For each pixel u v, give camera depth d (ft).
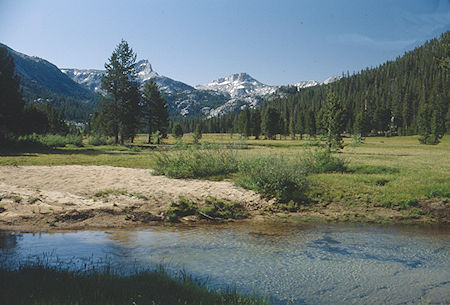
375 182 55.26
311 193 47.85
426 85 542.57
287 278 20.85
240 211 41.55
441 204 42.88
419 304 17.57
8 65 157.28
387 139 382.83
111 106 233.55
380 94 598.75
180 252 25.80
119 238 29.73
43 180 52.54
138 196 43.39
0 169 62.49
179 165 63.57
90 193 44.50
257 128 404.16
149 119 278.87
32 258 22.74
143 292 15.47
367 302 17.69
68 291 14.85
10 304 12.93
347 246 28.66
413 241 30.58
